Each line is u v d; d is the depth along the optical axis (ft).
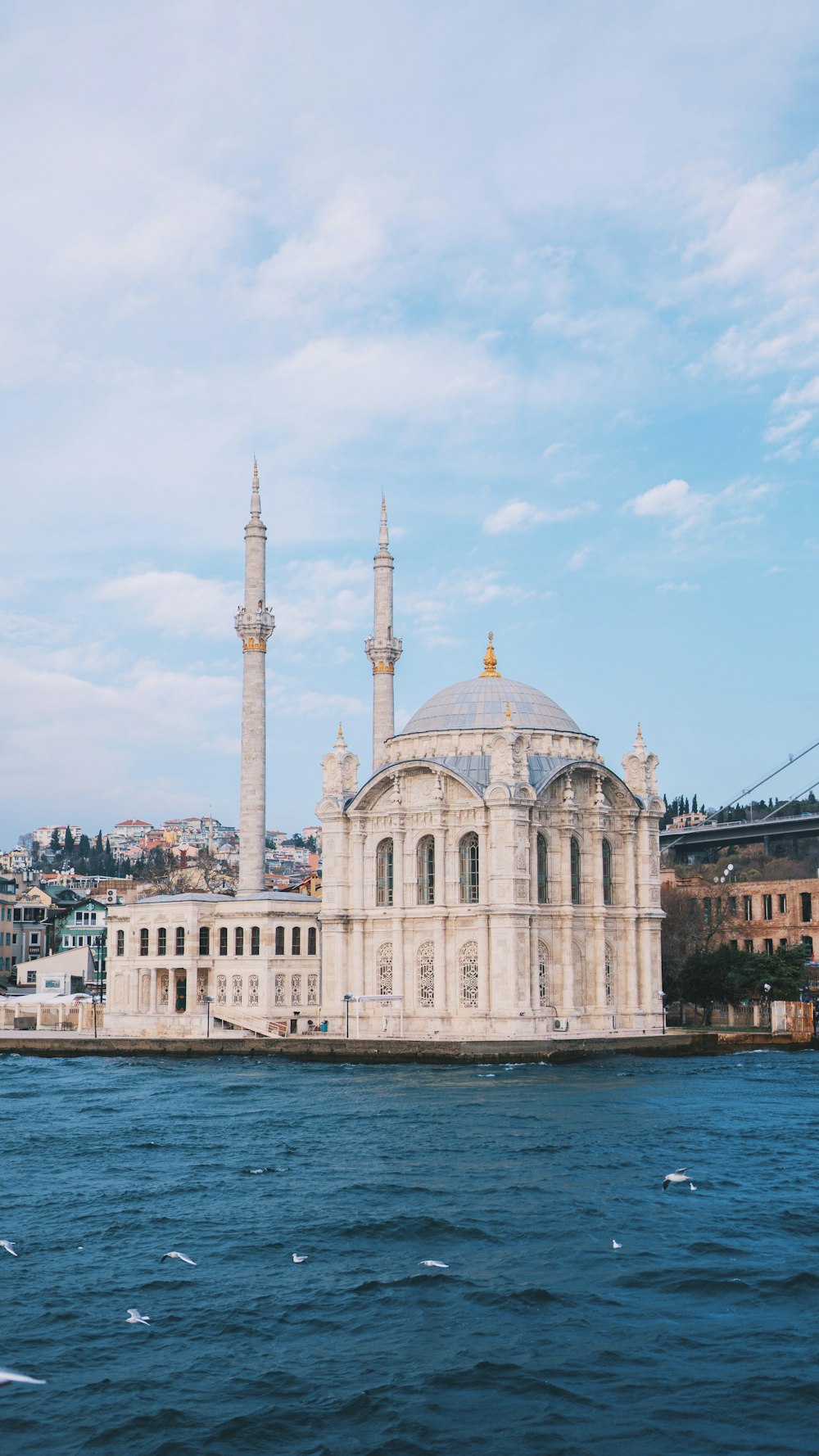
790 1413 128.88
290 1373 140.15
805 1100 338.54
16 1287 169.07
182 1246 188.96
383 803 509.76
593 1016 502.38
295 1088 380.99
